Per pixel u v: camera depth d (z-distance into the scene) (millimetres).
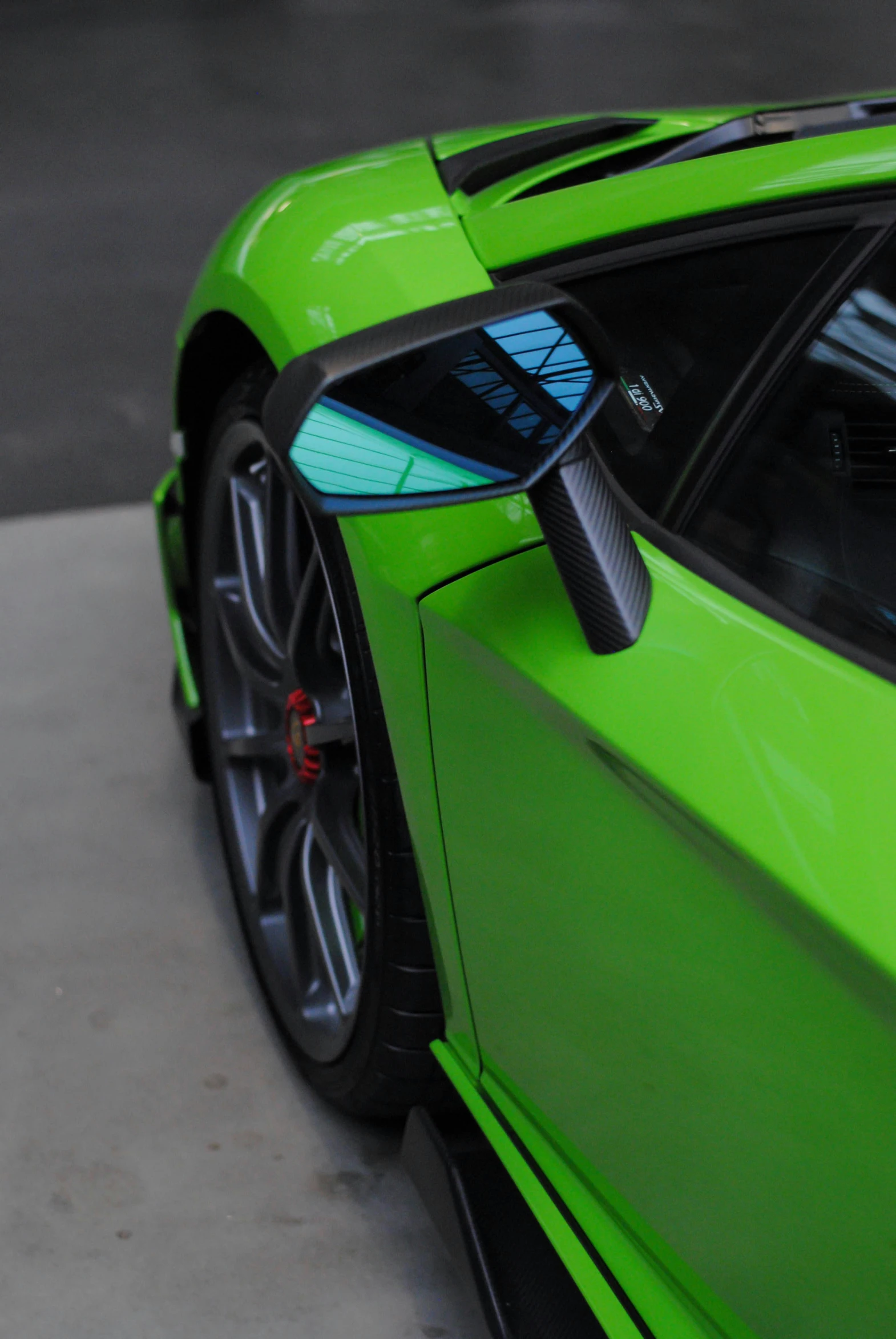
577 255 1576
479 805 1520
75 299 4719
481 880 1541
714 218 1523
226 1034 1970
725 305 1498
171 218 5570
